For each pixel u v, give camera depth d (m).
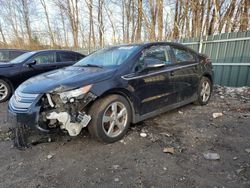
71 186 2.28
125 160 2.73
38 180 2.39
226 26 10.34
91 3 18.70
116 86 3.12
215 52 7.45
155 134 3.45
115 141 3.21
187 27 12.12
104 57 3.96
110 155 2.86
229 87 6.83
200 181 2.29
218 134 3.42
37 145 3.12
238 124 3.80
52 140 3.13
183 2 12.12
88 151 2.96
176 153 2.88
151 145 3.10
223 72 7.25
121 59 3.56
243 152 2.84
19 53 8.94
